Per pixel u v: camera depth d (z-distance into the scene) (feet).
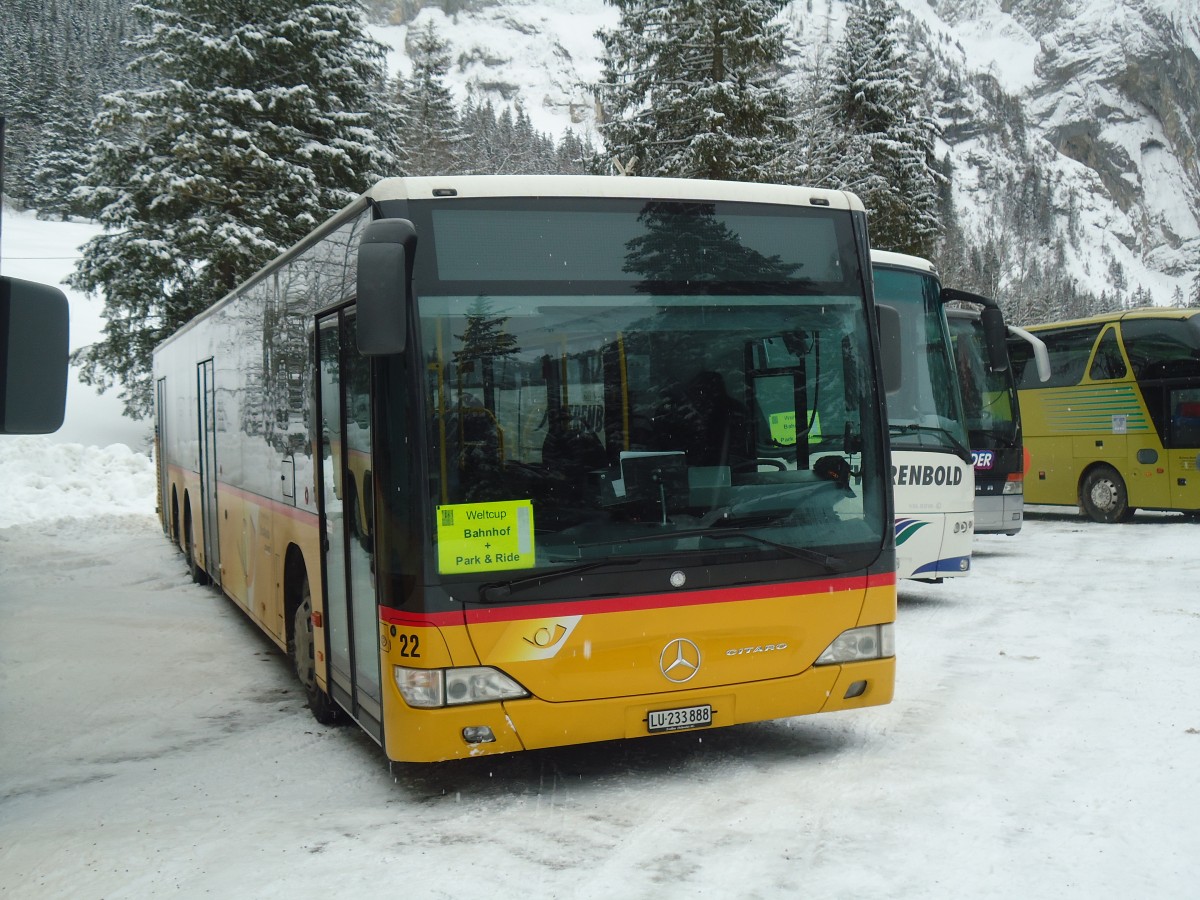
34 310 12.70
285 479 24.67
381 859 15.28
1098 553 49.29
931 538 33.81
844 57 127.85
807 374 18.51
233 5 96.99
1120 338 63.82
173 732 23.07
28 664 30.04
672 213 17.97
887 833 15.67
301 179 93.97
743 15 100.42
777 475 18.10
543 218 17.31
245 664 29.91
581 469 17.01
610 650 16.92
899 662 27.27
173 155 94.17
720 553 17.54
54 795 19.02
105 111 94.38
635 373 17.43
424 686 16.29
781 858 14.87
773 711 17.97
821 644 18.24
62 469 80.18
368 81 106.63
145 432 127.34
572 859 15.08
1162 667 25.94
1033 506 77.46
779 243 18.58
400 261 15.78
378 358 16.78
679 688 17.30
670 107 102.58
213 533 37.35
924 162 126.11
